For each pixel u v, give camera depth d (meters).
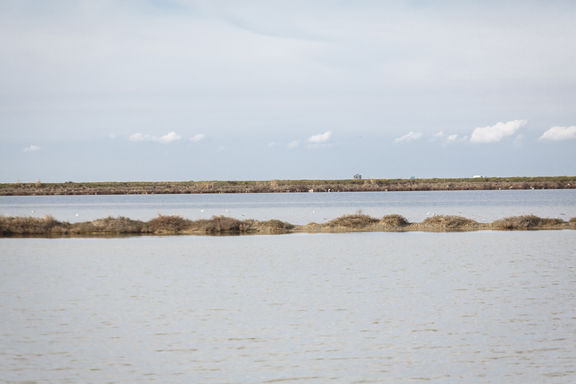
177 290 35.50
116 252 52.84
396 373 21.72
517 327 27.19
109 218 73.56
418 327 27.36
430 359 23.12
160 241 61.88
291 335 26.23
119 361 23.05
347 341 25.36
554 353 23.66
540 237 62.78
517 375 21.45
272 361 23.02
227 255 50.47
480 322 28.08
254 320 28.61
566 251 51.19
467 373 21.69
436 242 59.16
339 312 30.03
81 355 23.73
